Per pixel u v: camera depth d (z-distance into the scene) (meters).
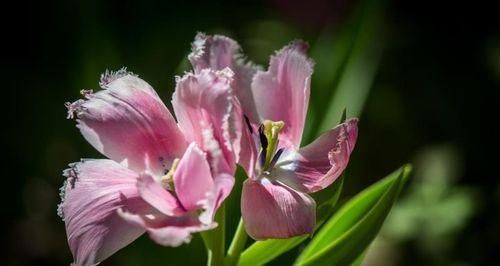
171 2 1.37
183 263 0.92
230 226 0.87
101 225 0.68
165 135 0.71
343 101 0.98
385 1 1.07
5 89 1.40
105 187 0.69
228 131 0.67
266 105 0.75
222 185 0.67
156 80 1.15
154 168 0.71
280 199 0.70
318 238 0.79
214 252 0.74
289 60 0.74
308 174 0.73
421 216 1.28
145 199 0.67
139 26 1.32
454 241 1.34
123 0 1.31
